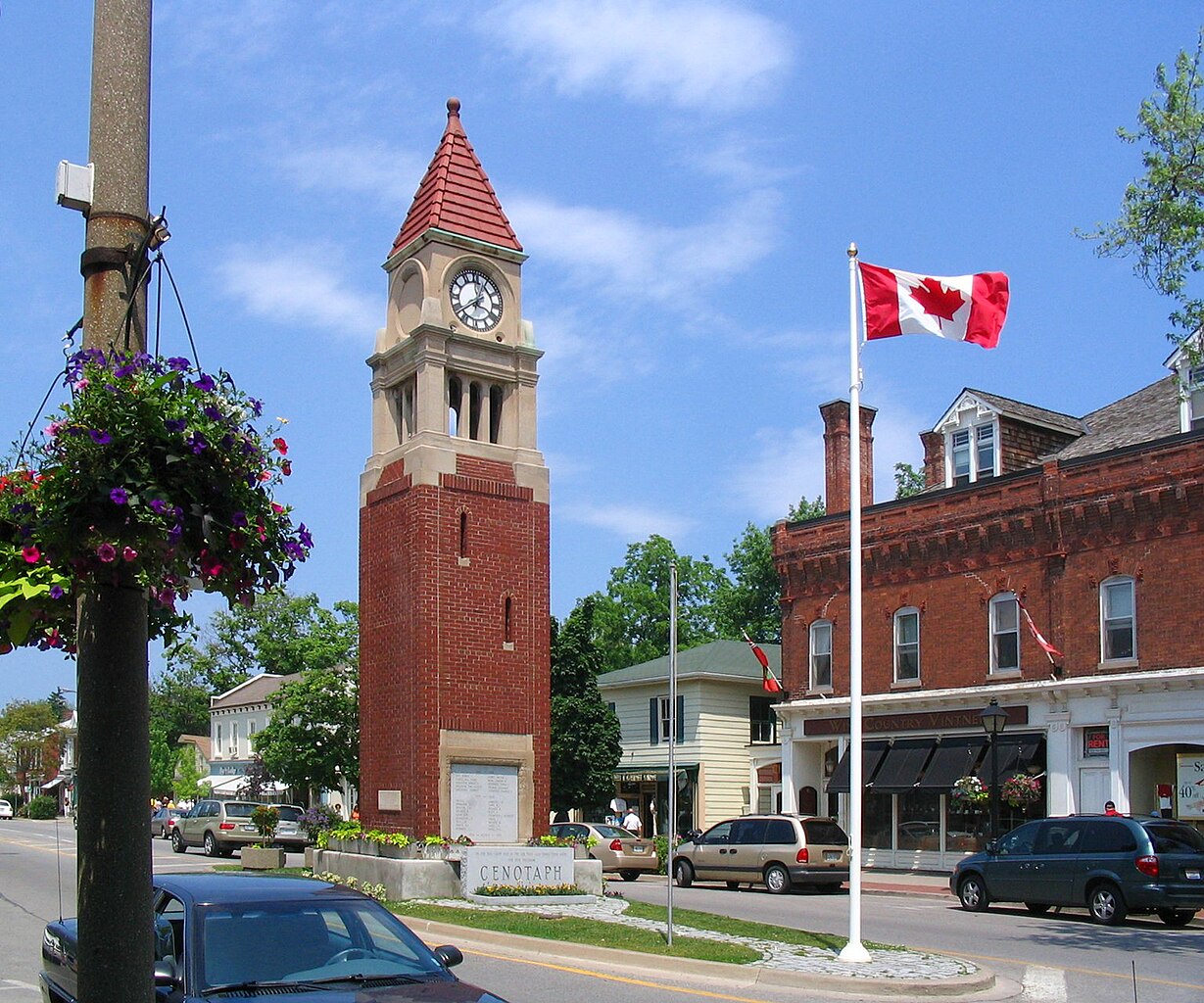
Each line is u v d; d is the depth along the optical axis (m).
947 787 33.75
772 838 29.86
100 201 5.95
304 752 45.25
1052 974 16.02
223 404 5.75
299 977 7.71
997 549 34.25
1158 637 30.44
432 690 24.33
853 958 15.77
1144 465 30.98
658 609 72.38
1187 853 22.12
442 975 8.13
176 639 6.80
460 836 24.19
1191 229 20.69
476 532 25.41
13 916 21.44
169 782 79.12
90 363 5.53
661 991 13.97
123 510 5.38
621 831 34.91
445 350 25.77
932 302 18.62
